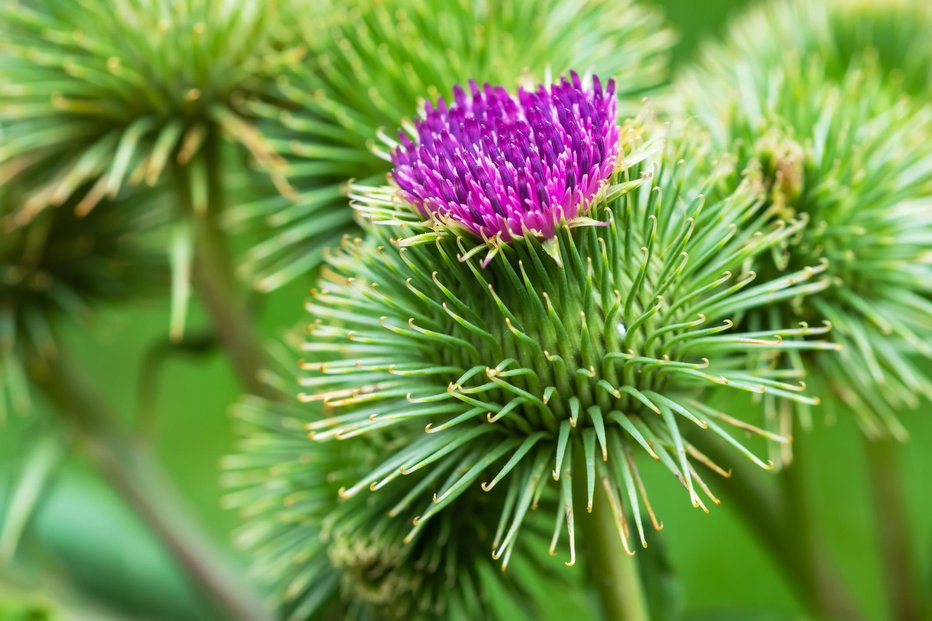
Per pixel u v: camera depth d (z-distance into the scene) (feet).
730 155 0.68
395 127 0.72
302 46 0.74
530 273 0.62
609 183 0.62
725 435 0.62
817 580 0.76
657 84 0.78
